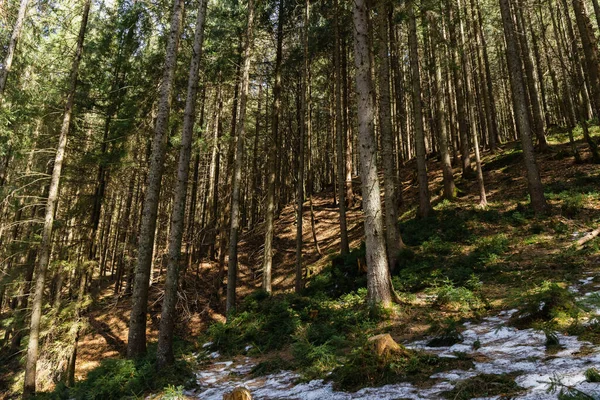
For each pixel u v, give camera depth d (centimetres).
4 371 1748
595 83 1480
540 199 1323
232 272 1384
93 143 1539
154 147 909
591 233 999
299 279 1465
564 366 333
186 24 1547
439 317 685
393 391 368
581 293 603
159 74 1536
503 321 578
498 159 2141
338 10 1672
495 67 3688
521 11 2047
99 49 1434
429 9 1521
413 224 1595
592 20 2684
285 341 832
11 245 1381
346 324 754
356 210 2417
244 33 1830
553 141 2172
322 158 3722
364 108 821
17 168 1900
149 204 891
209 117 2156
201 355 887
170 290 729
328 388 427
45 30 1367
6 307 2558
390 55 2127
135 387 630
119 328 1750
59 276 1315
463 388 322
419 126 1633
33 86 1395
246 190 2855
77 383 831
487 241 1202
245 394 416
